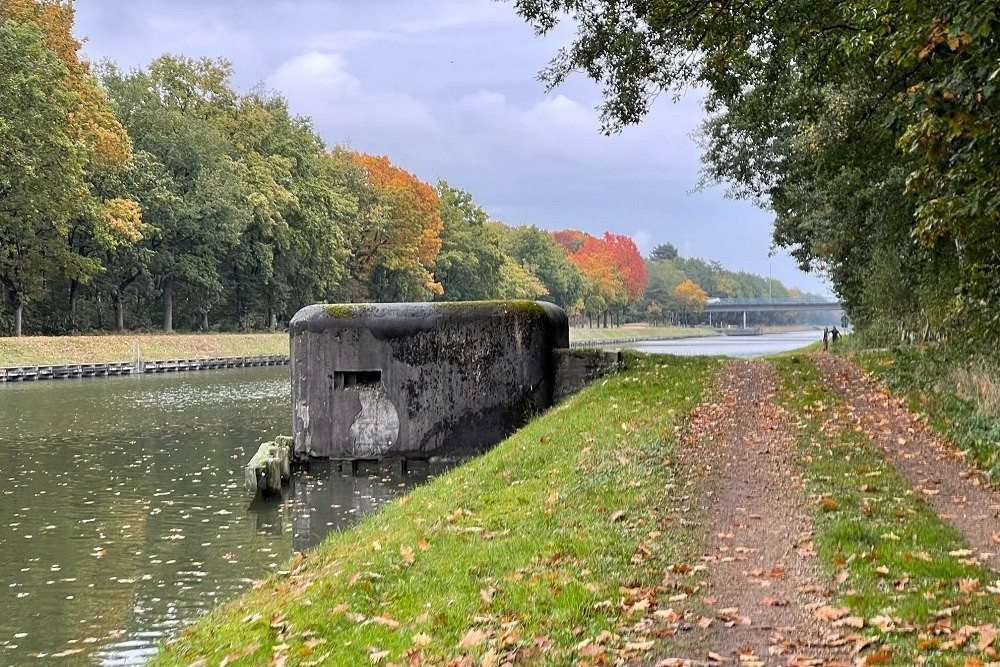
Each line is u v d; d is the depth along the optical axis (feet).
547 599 23.65
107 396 121.29
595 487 36.76
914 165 43.50
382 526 37.60
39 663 29.50
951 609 20.90
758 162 101.40
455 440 64.90
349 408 65.00
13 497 54.90
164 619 33.35
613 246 443.32
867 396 55.01
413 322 65.00
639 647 20.02
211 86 226.38
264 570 39.58
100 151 161.38
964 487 34.60
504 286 322.34
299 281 234.99
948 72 28.32
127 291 210.79
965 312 43.93
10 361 155.33
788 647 19.75
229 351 209.97
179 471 63.67
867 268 93.15
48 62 144.56
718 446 43.09
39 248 161.38
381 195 260.21
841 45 42.01
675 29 48.08
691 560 26.73
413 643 21.58
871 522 29.43
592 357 67.15
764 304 479.82
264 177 213.05
